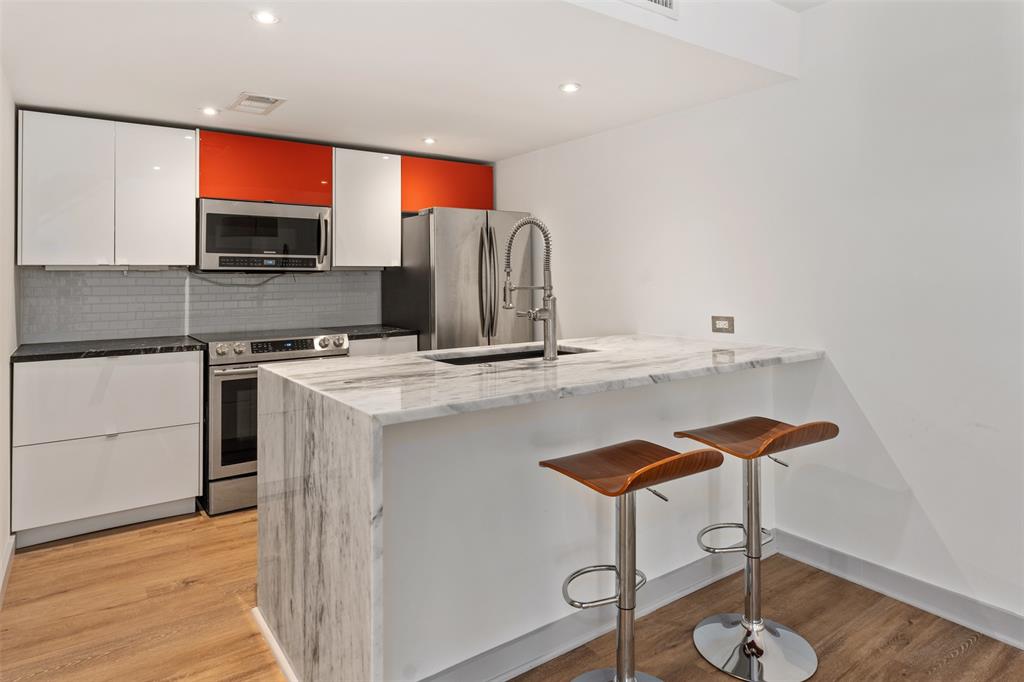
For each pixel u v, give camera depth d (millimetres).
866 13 2506
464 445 1904
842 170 2605
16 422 2898
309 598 1873
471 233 4094
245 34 2275
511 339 4293
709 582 2641
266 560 2268
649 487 1835
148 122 3482
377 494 1493
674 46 2395
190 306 3859
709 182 3150
